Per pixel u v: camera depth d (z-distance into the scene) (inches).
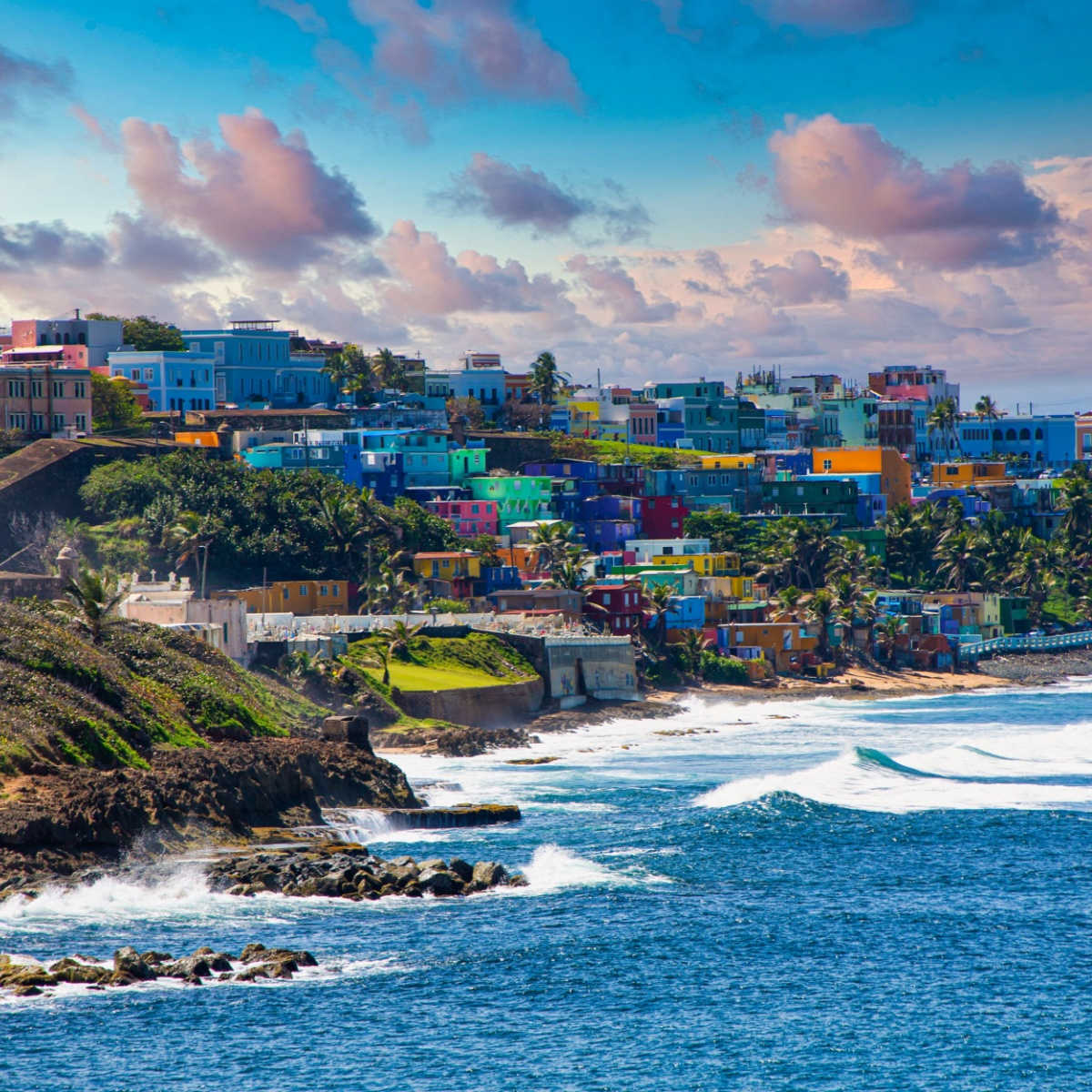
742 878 5255.9
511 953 4372.5
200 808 5280.5
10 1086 3449.8
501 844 5708.7
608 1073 3599.9
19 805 4827.8
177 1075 3528.5
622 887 5093.5
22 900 4522.6
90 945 4266.7
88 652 6309.1
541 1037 3791.8
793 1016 3946.9
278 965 4156.0
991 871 5393.7
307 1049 3686.0
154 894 4741.6
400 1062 3624.5
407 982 4119.1
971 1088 3528.5
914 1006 4028.1
